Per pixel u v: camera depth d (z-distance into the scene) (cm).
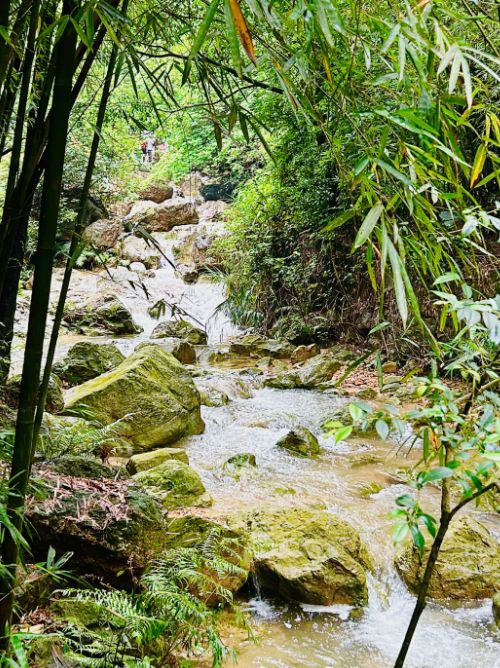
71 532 186
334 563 238
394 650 210
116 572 190
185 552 188
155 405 386
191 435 417
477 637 218
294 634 217
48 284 115
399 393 526
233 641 210
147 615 165
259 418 459
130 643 163
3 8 115
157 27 170
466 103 103
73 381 492
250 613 229
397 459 385
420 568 246
